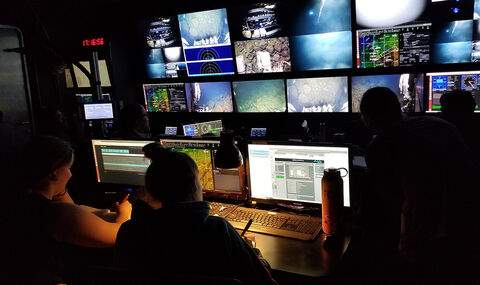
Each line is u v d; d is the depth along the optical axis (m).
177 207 1.34
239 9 4.96
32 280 1.49
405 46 4.33
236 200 2.56
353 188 2.15
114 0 5.73
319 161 2.19
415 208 1.94
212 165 2.48
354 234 2.03
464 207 1.97
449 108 2.99
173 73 5.76
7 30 5.01
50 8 5.76
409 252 2.01
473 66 4.24
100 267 1.15
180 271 1.34
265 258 1.84
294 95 5.07
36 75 5.29
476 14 3.97
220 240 1.33
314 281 1.87
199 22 5.25
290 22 4.77
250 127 5.74
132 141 2.65
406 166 1.93
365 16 4.37
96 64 4.38
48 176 1.78
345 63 4.67
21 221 1.61
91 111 4.30
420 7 4.14
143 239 1.37
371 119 2.04
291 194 2.31
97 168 2.82
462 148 2.02
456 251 1.98
